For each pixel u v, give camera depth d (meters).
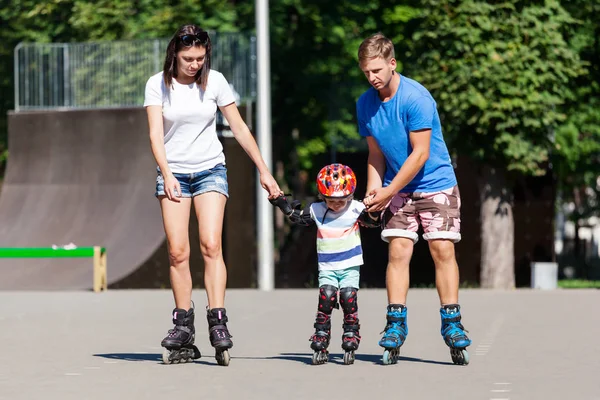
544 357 21.08
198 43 20.22
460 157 67.75
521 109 57.12
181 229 20.48
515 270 68.06
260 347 23.38
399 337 20.06
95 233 55.16
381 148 20.42
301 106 87.44
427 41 58.22
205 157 20.47
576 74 58.50
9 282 51.72
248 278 57.16
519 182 67.81
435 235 20.12
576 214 118.38
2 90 94.06
